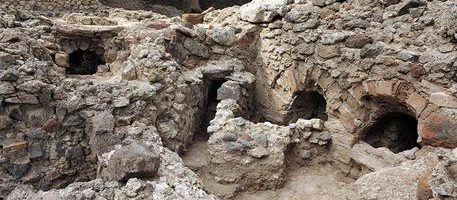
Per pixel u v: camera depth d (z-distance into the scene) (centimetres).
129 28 666
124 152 381
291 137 570
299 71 653
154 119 535
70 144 470
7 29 512
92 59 701
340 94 598
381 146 611
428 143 493
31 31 593
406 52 508
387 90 531
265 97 711
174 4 1466
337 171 585
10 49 472
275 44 682
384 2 554
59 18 845
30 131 448
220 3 1569
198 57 682
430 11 511
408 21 529
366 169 548
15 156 436
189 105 604
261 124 559
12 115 443
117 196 354
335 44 589
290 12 645
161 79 562
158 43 610
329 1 608
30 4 988
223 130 535
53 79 487
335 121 610
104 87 513
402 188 414
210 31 688
